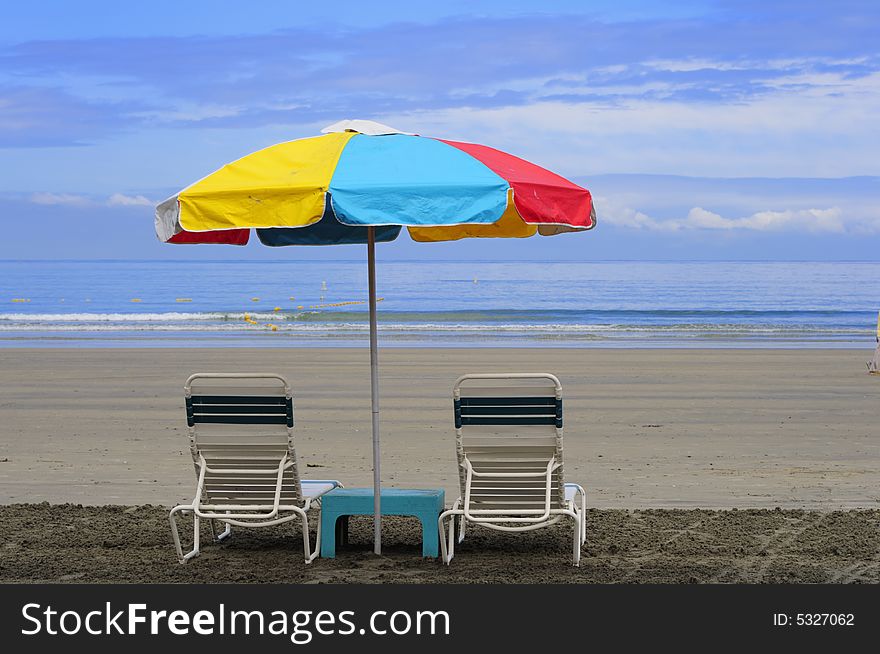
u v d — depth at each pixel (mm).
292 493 6434
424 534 6434
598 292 66500
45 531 7062
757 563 6203
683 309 48875
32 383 17266
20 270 138500
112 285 83188
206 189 5453
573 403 14727
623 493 8688
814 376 18406
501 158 6016
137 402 14781
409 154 5758
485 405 6172
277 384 17203
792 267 134125
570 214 5719
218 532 7129
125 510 7781
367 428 12344
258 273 119188
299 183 5340
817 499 8422
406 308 51188
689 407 14297
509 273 111875
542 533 7133
